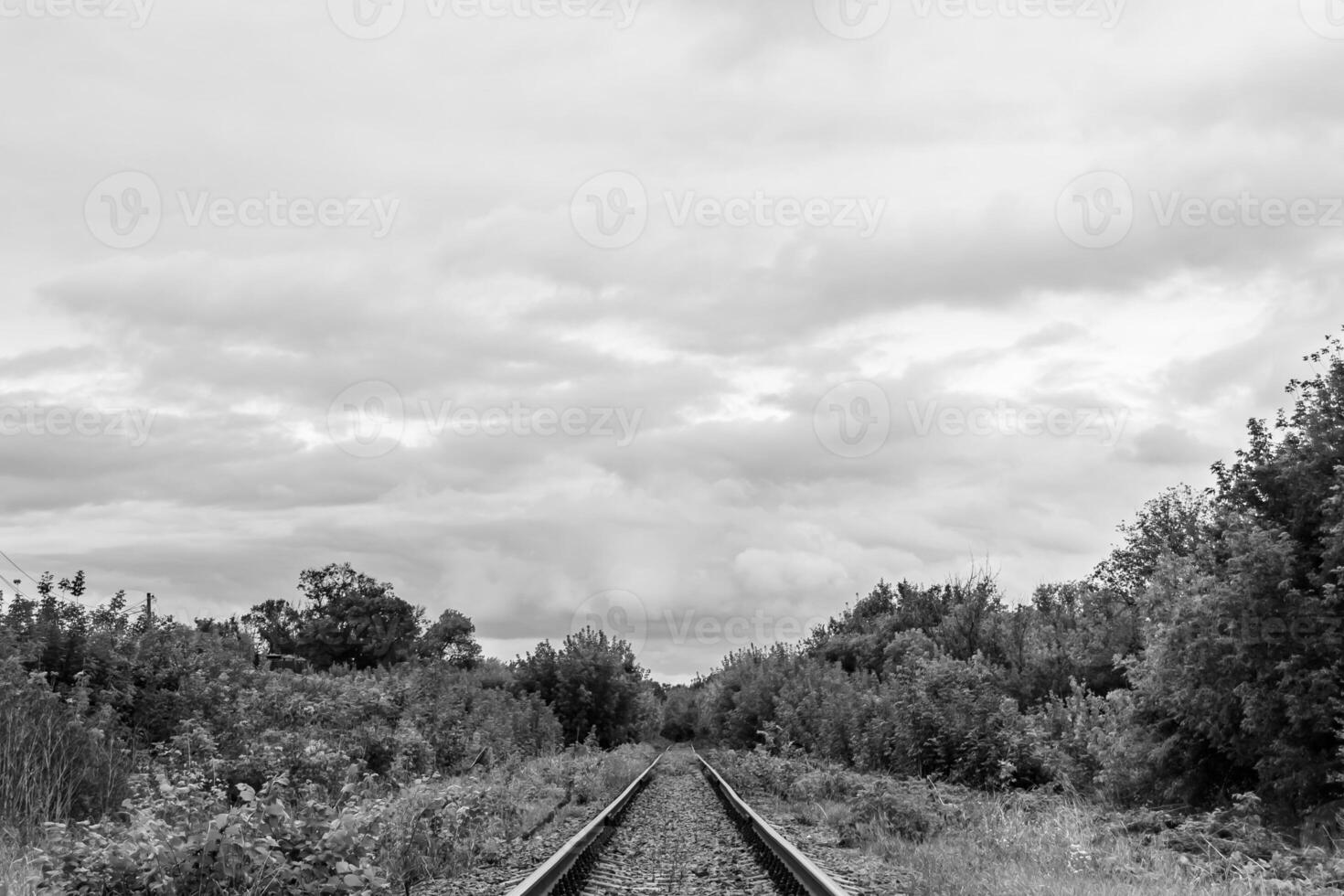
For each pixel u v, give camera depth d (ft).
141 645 70.69
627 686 215.10
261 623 271.28
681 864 42.98
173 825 28.35
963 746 76.28
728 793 80.12
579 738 204.03
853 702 118.32
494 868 41.11
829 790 79.71
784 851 39.34
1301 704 50.01
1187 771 59.26
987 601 140.05
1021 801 62.28
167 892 25.41
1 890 25.77
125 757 48.88
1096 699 76.74
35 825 36.78
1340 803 49.03
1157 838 47.42
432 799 45.16
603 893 35.27
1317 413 55.06
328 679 104.88
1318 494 53.21
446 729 104.99
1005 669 111.34
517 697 203.82
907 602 204.13
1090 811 57.21
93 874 25.55
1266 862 39.55
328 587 274.16
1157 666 58.90
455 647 286.66
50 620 64.69
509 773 93.86
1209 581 54.85
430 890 35.65
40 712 45.19
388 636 266.77
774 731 158.51
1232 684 53.93
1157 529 126.21
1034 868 36.91
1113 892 31.50
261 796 29.45
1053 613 122.93
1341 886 36.42
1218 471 59.41
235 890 26.23
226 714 65.92
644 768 136.26
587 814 65.87
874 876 37.86
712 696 276.21
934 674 84.17
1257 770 54.90
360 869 27.45
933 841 49.34
